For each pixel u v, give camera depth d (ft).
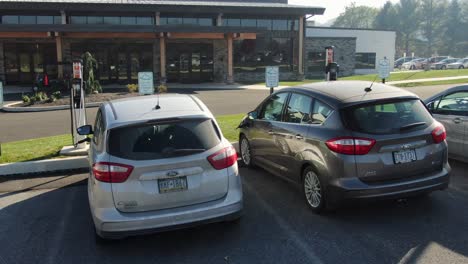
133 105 16.90
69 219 18.26
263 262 14.12
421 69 168.04
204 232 16.63
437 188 17.17
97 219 14.23
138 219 14.05
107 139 14.70
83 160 25.89
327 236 15.88
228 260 14.33
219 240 15.89
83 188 22.48
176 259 14.56
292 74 113.09
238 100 64.49
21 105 59.62
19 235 16.74
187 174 14.53
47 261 14.61
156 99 17.94
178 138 14.89
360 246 14.97
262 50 110.01
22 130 41.91
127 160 14.16
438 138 17.28
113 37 92.43
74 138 28.02
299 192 21.01
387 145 16.29
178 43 104.06
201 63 106.22
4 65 95.25
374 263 13.78
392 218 17.29
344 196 16.25
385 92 17.94
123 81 101.14
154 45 101.86
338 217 17.60
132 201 14.12
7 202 20.52
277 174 21.39
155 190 14.25
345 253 14.52
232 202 15.17
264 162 22.74
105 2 96.37
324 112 17.79
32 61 96.43
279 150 20.71
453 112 23.99
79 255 15.02
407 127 16.69
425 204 18.62
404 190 16.47
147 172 14.15
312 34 138.00
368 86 19.04
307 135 18.12
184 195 14.55
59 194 21.57
